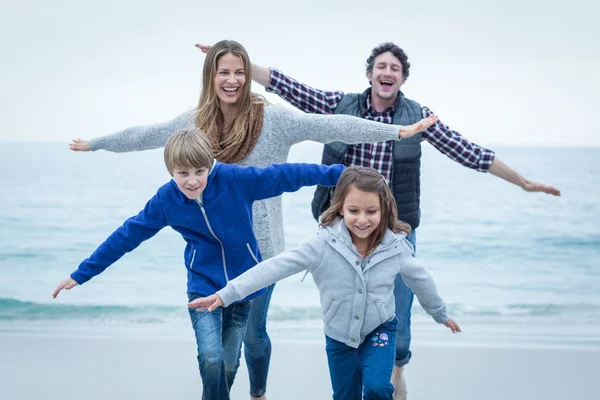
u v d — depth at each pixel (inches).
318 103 177.2
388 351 129.0
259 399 161.6
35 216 552.4
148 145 157.8
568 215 551.5
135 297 342.0
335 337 132.4
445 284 389.4
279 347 243.3
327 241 128.2
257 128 146.6
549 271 419.5
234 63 144.2
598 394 191.0
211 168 130.9
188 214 131.5
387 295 130.7
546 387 197.2
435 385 198.4
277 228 153.6
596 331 281.1
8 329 279.0
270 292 153.1
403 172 169.5
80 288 355.6
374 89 172.2
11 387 193.5
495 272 421.1
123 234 134.2
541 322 299.4
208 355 124.4
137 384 197.9
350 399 134.3
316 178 133.7
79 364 218.2
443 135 176.6
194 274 136.1
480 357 229.5
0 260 445.4
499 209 564.4
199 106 149.3
